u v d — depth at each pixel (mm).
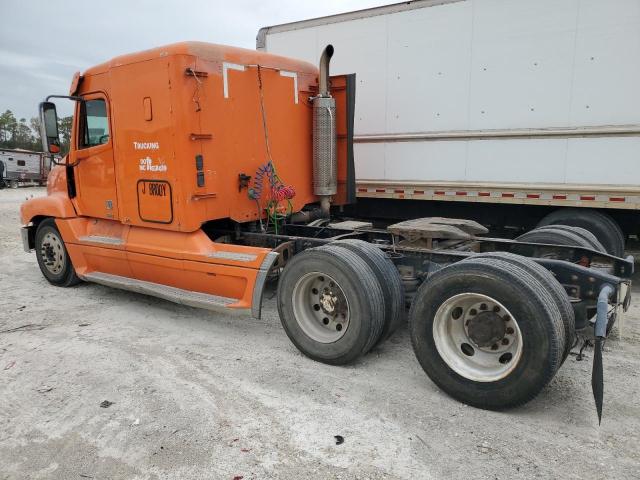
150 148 4980
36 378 3955
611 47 5684
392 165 7430
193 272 4953
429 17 6801
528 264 3318
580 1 5785
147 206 5145
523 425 3191
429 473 2734
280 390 3713
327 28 7734
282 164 5684
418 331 3607
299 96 5836
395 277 4180
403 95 7172
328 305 4172
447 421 3252
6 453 3002
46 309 5762
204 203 4906
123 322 5293
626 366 4035
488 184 6676
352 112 6082
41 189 28594
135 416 3363
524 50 6191
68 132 6000
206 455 2928
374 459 2869
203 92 4773
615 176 5867
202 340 4754
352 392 3670
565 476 2689
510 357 3334
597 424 3195
